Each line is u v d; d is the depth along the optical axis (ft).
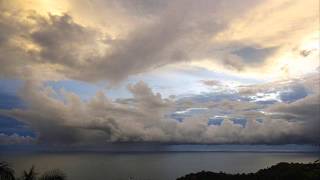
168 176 539.70
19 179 108.68
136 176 531.50
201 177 151.84
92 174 556.10
